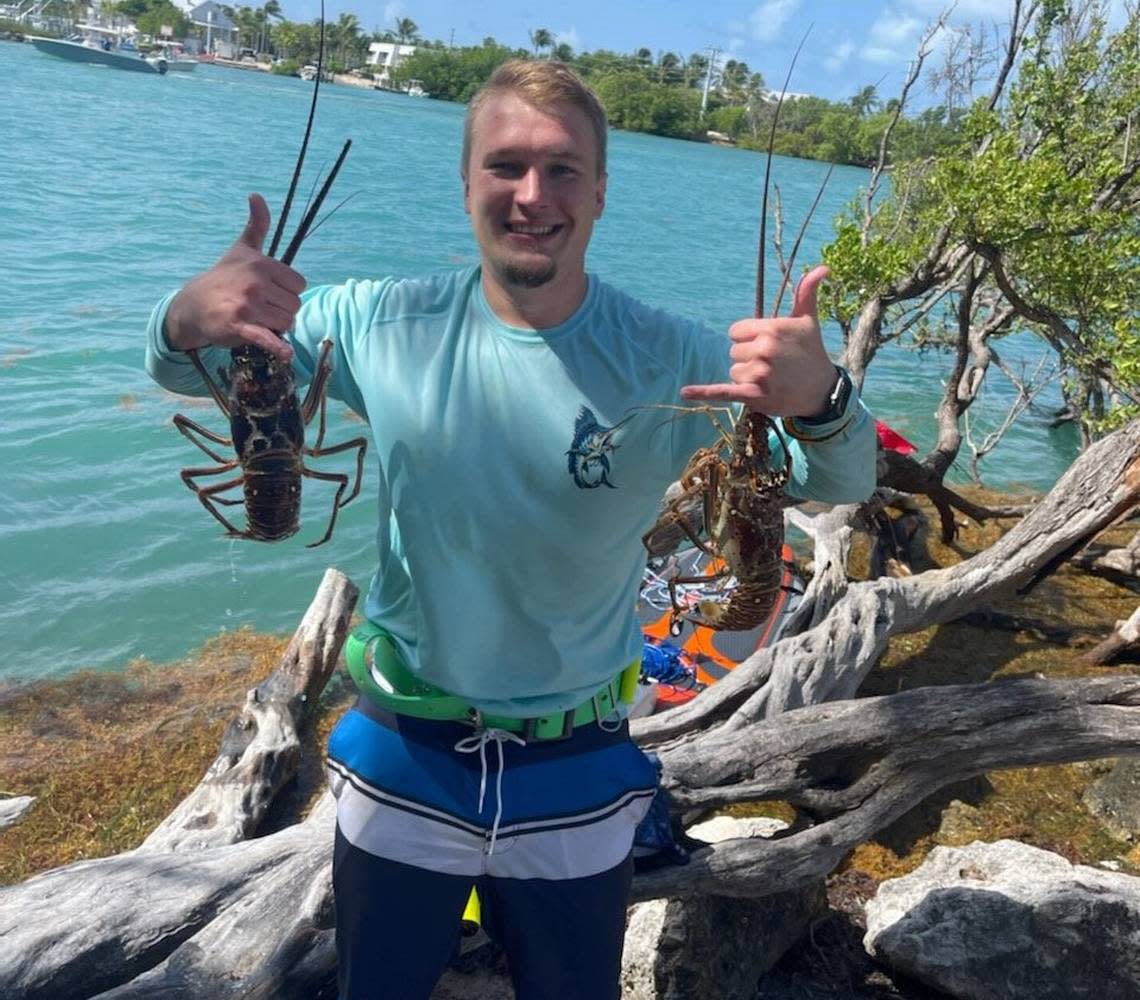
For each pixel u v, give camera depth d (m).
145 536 9.22
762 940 4.27
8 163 28.67
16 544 8.85
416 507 2.66
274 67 158.50
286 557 9.19
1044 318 9.67
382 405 2.66
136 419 11.62
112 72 91.25
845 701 4.77
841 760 4.65
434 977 2.83
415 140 63.97
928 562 9.84
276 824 5.47
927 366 19.56
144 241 21.42
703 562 7.86
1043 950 4.15
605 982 2.85
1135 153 10.94
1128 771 6.00
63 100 52.94
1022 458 14.89
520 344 2.60
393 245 27.06
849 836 4.39
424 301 2.72
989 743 4.54
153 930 3.62
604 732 2.87
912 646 7.79
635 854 3.97
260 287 2.39
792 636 6.37
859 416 2.50
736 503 3.25
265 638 7.89
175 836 4.73
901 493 10.20
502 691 2.72
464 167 2.64
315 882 3.74
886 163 15.76
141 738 6.38
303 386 2.95
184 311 2.47
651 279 27.88
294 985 3.54
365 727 2.84
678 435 2.66
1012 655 7.77
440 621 2.69
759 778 4.55
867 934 4.51
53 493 9.78
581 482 2.59
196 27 174.50
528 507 2.60
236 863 3.86
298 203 31.08
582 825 2.77
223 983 3.44
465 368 2.61
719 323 23.55
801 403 2.43
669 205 47.69
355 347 2.74
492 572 2.67
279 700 5.82
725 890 4.06
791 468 2.88
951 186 9.30
